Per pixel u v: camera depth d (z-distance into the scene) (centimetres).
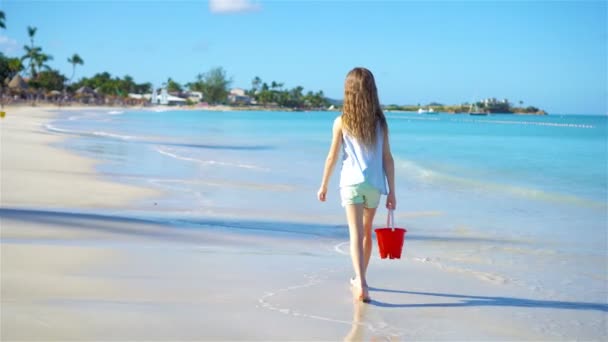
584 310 444
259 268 521
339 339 354
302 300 428
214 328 359
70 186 1043
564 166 1722
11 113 5550
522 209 971
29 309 374
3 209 766
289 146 2489
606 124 8875
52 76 13075
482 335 378
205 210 878
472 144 2925
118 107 13975
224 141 2766
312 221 823
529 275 550
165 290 435
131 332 344
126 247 576
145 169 1407
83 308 381
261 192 1097
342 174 432
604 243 717
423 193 1157
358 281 429
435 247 677
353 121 425
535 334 386
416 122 9019
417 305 434
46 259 505
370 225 450
